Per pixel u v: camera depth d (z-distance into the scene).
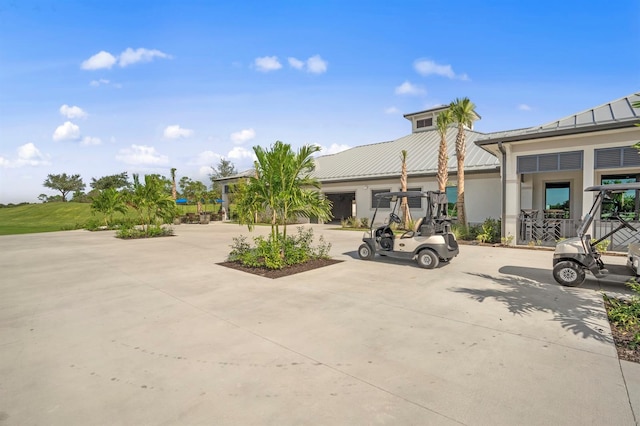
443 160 14.73
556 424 2.23
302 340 3.65
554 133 9.67
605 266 5.93
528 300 5.08
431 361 3.14
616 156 9.33
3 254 10.57
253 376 2.90
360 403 2.48
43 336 3.87
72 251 11.10
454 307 4.77
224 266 8.05
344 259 8.78
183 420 2.30
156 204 16.11
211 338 3.74
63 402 2.54
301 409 2.41
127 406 2.48
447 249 7.56
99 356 3.33
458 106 13.65
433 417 2.31
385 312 4.57
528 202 13.66
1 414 2.39
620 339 3.62
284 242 8.07
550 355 3.25
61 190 67.38
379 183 19.72
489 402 2.48
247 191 8.14
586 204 9.81
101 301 5.27
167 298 5.38
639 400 2.49
